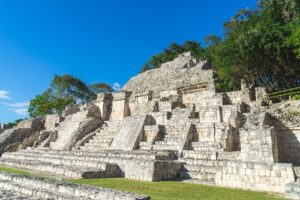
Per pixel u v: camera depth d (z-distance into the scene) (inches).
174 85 1342.3
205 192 437.1
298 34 845.2
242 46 1039.0
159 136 826.2
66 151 970.1
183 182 549.3
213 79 1185.4
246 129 561.0
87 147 1036.5
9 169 800.3
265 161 519.8
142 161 600.4
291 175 443.2
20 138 1435.8
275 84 1181.7
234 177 508.4
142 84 1621.6
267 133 528.1
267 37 983.6
